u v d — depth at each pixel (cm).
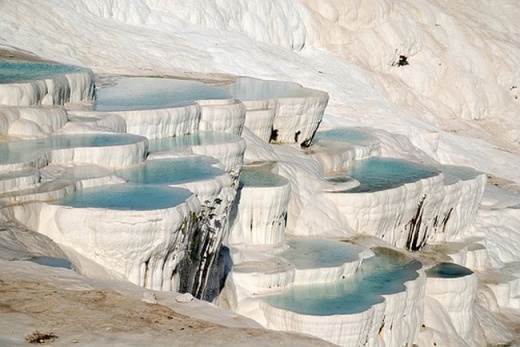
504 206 6888
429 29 9500
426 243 5872
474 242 6184
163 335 1880
